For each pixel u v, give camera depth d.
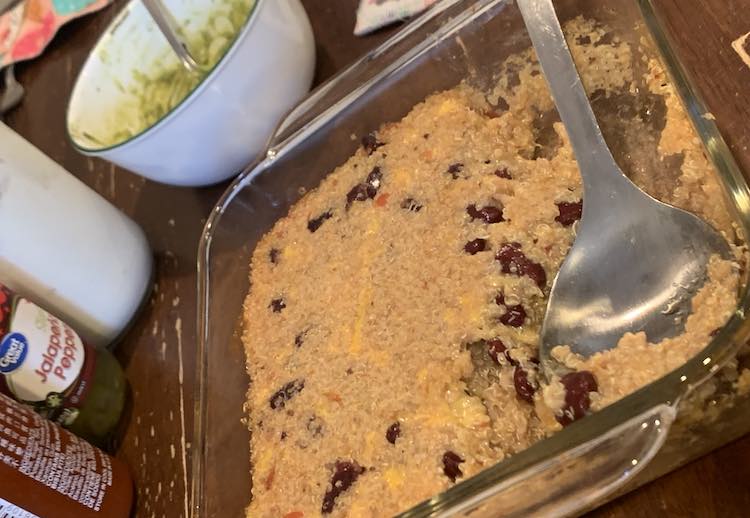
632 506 0.61
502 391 0.66
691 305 0.58
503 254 0.71
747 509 0.56
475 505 0.57
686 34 0.72
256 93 0.91
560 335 0.64
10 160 0.85
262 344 0.86
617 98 0.72
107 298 0.94
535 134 0.79
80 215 0.91
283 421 0.79
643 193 0.63
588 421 0.52
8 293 0.81
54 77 1.34
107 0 1.32
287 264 0.89
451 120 0.83
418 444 0.68
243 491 0.81
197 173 0.96
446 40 0.83
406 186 0.83
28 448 0.74
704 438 0.57
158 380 0.94
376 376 0.74
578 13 0.75
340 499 0.71
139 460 0.90
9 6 1.47
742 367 0.53
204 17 1.01
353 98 0.89
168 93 1.00
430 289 0.75
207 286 0.89
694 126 0.62
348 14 1.02
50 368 0.83
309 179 0.93
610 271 0.63
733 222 0.59
